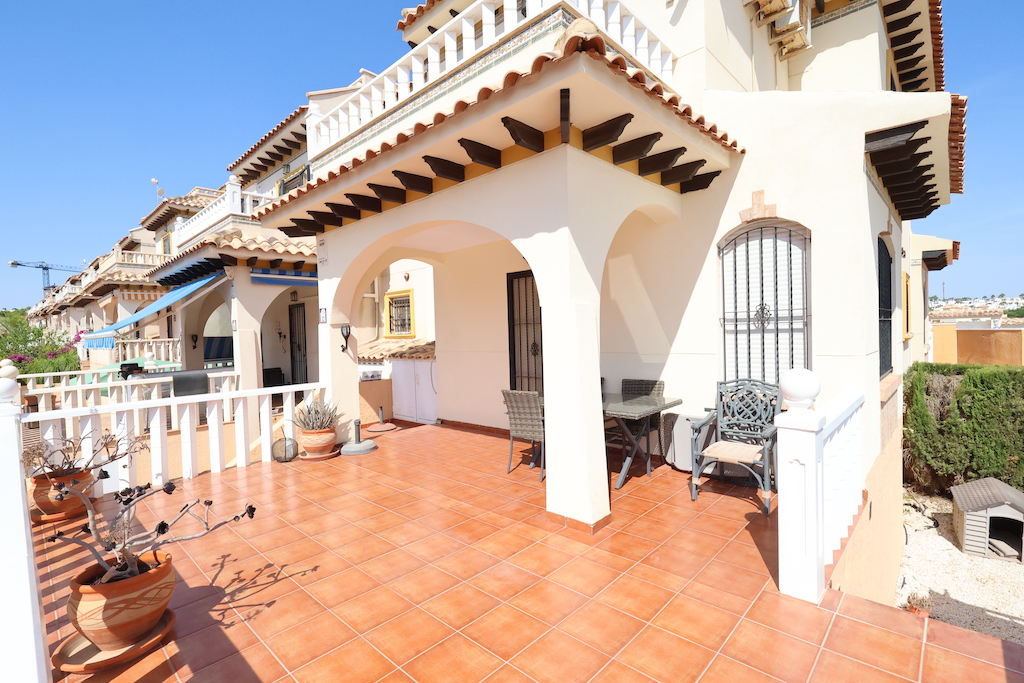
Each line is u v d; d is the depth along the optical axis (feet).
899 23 30.94
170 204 58.39
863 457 17.21
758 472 18.83
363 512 17.30
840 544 13.75
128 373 34.63
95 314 64.03
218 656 9.75
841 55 30.45
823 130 17.76
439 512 17.17
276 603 11.60
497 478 20.95
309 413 24.93
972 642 9.52
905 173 20.27
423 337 40.16
